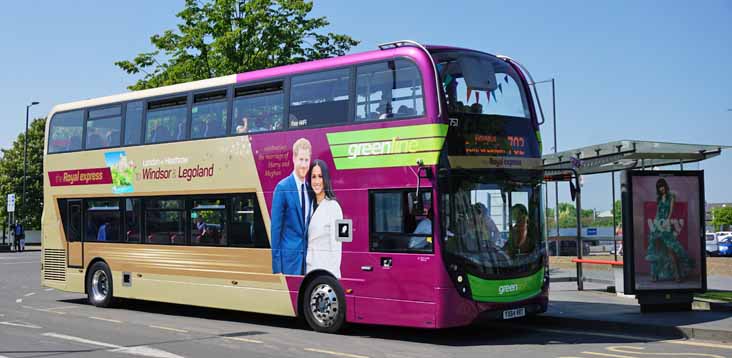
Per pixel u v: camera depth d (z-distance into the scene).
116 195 17.47
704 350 10.85
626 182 14.08
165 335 13.16
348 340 12.45
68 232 18.66
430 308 11.69
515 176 12.62
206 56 32.38
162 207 16.39
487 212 12.17
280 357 10.76
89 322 15.19
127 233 17.20
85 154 18.31
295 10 32.50
